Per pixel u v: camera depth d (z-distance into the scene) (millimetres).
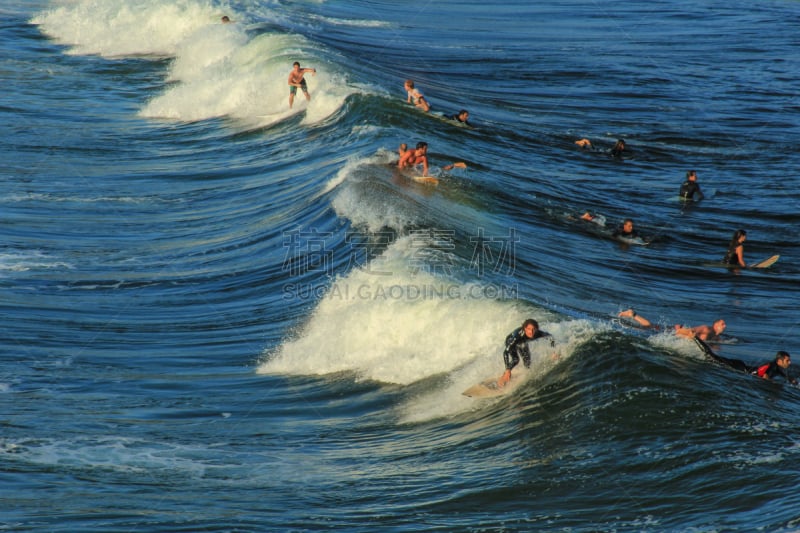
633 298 56312
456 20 187500
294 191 73375
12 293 55062
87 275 59125
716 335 49969
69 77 118125
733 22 197500
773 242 72688
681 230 73750
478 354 40594
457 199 68062
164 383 43625
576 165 89062
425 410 38125
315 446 35812
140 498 30109
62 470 32375
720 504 27625
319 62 105625
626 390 34719
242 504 29828
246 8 158375
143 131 97312
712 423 32594
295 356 46156
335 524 28281
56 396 41031
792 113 118375
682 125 109625
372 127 85938
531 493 29781
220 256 62406
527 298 48344
